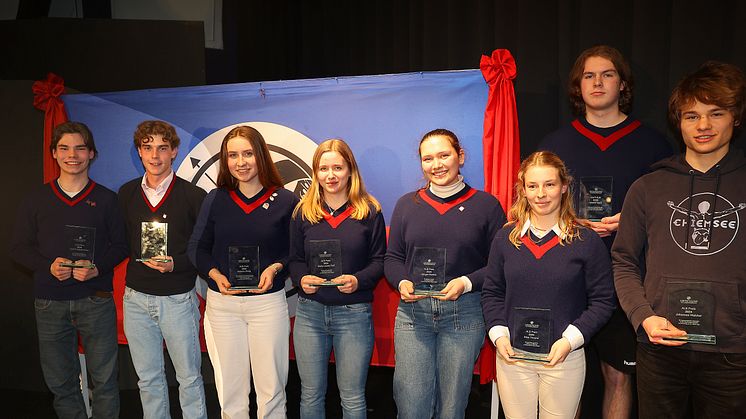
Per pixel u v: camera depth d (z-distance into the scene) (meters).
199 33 3.72
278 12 4.89
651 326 1.86
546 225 2.18
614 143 2.44
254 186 2.67
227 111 3.13
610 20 2.79
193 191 2.81
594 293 2.11
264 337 2.60
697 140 1.86
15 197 3.57
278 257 2.66
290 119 3.05
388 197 2.95
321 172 2.49
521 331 2.07
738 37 2.49
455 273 2.35
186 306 2.76
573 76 2.55
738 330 1.79
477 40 3.38
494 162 2.68
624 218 2.08
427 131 2.87
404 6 3.96
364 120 2.96
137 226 2.80
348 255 2.49
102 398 2.91
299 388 3.70
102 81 3.68
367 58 4.34
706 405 1.89
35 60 3.69
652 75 2.71
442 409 2.37
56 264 2.75
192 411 2.79
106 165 3.28
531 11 3.02
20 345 3.71
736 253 1.81
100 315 2.86
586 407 3.09
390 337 2.96
